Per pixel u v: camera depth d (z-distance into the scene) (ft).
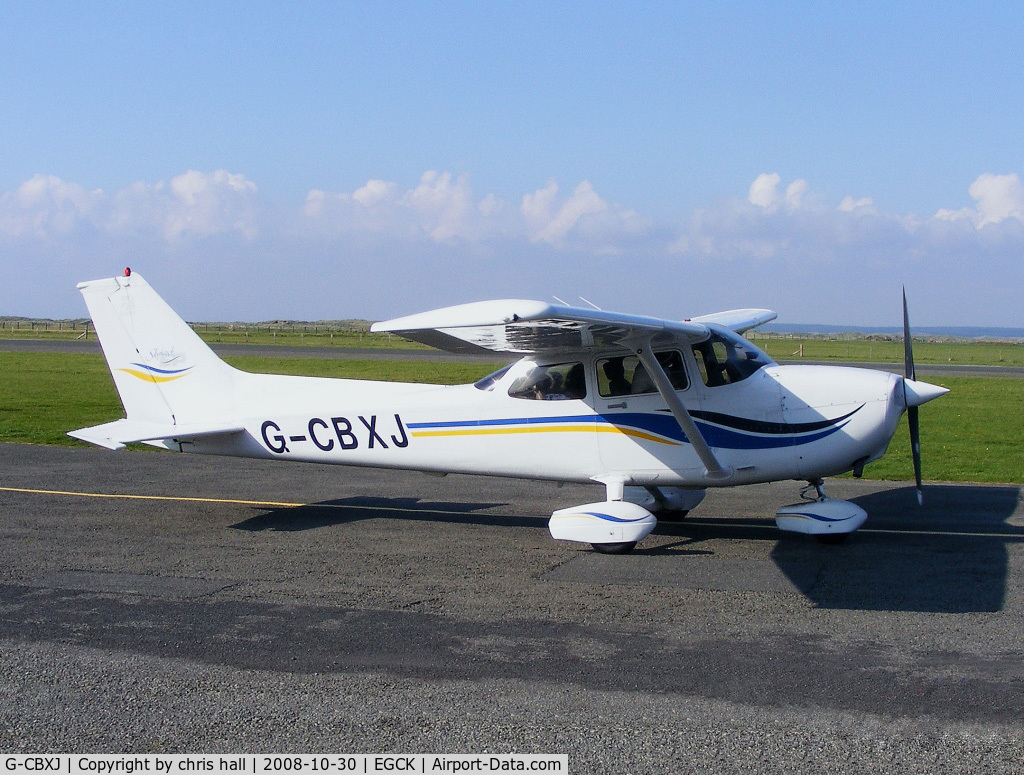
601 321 20.29
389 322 19.11
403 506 31.76
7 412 61.98
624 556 24.00
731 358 26.00
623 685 14.57
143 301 30.25
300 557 23.88
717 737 12.70
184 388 30.30
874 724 13.07
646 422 25.90
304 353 150.61
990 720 13.17
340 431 28.81
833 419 25.23
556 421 26.71
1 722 13.34
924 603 19.12
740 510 30.99
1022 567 22.21
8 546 25.05
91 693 14.38
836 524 24.58
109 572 22.11
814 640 16.74
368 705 13.87
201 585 20.92
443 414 27.76
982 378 109.09
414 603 19.40
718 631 17.35
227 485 36.17
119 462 42.27
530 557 23.94
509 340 23.54
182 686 14.65
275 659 15.87
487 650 16.30
